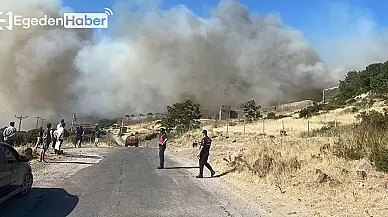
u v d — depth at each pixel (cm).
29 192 1075
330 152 1381
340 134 1805
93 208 896
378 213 837
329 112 5159
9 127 1758
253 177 1344
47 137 1862
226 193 1134
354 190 1015
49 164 1767
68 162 1909
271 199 1034
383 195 952
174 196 1070
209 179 1426
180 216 839
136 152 2989
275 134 3281
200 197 1064
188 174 1562
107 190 1142
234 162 1625
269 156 1458
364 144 1345
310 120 4709
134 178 1412
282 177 1241
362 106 4925
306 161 1334
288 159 1374
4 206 904
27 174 1044
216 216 845
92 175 1464
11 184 922
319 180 1109
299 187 1122
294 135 2705
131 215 837
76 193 1081
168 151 3095
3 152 898
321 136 2128
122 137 9525
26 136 2905
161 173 1581
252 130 3928
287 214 868
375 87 5619
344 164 1230
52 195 1046
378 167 1127
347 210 873
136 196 1059
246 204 975
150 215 841
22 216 814
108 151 3050
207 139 1485
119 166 1820
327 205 923
